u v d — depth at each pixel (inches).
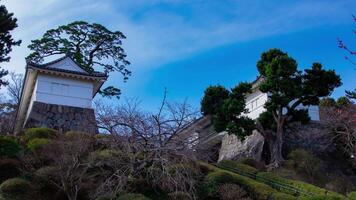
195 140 838.5
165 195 741.3
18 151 772.0
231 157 1233.4
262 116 1137.4
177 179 701.3
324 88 1092.5
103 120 780.6
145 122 767.1
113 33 1542.8
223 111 1098.1
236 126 1090.1
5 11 931.3
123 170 729.0
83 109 1083.9
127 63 1584.6
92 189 703.1
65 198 717.9
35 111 1037.8
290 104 1261.1
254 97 1332.4
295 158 1074.7
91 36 1531.7
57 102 1075.3
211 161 1043.9
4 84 1008.9
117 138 749.3
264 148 1160.8
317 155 1176.2
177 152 748.6
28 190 665.6
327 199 753.0
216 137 1341.0
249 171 944.9
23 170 728.3
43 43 1499.8
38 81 1079.0
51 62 1111.6
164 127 768.3
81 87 1114.1
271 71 1087.6
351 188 1025.5
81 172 714.8
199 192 761.6
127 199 639.8
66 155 706.8
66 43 1512.1
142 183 741.9
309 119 1120.8
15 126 1177.4
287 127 1176.2
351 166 1170.6
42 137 863.7
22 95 1203.2
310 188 824.3
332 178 1063.6
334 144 1205.7
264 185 802.8
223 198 753.0
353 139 1158.3
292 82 1078.4
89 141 789.2
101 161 715.4
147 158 728.3
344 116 1171.3
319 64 1100.5
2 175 735.7
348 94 387.9
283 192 847.7
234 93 1136.2
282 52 1144.8
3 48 930.7
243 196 773.3
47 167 715.4
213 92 1145.4
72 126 1049.5
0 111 1405.0
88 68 1501.0
